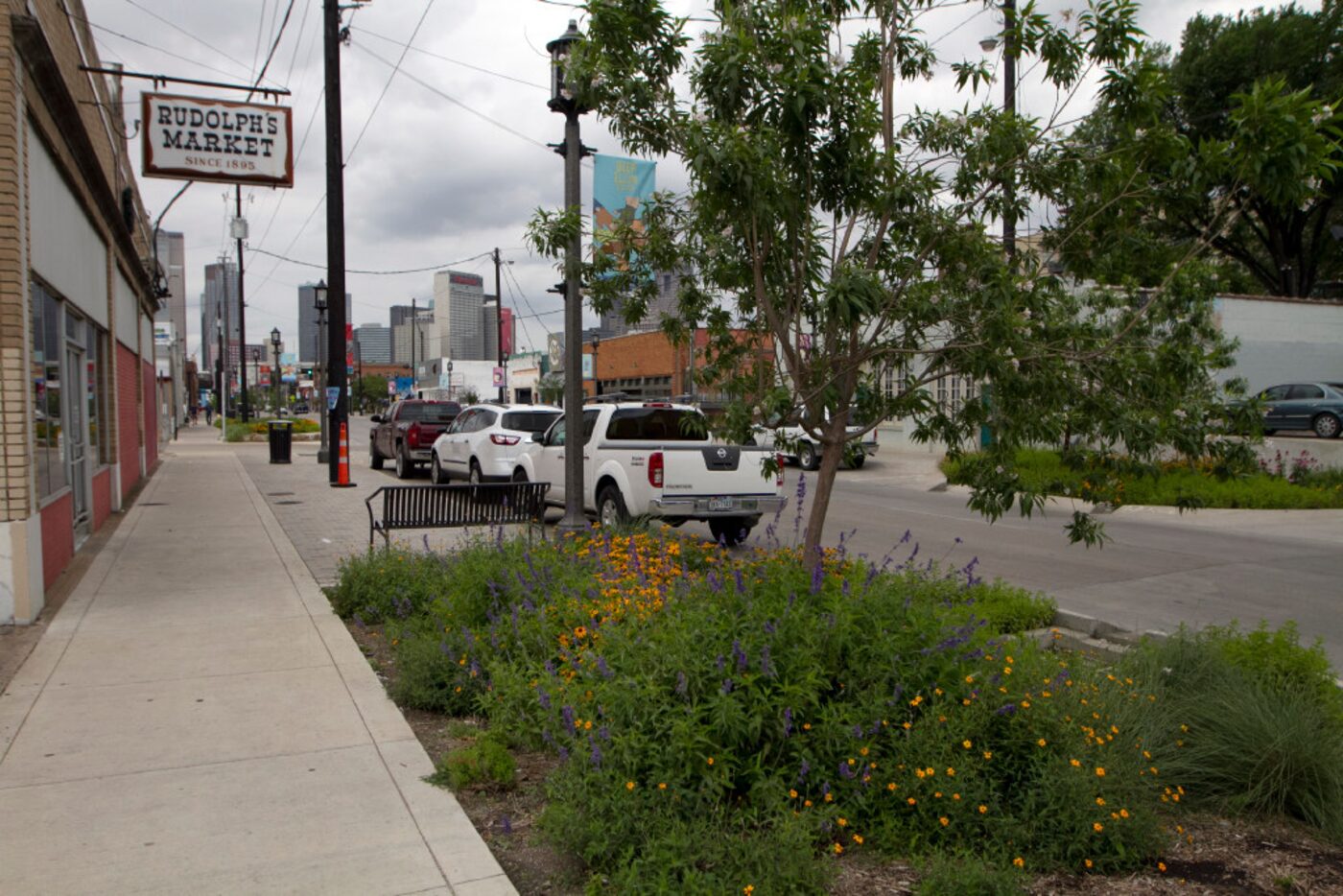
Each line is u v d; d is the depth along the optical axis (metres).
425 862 3.75
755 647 4.20
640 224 6.64
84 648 6.84
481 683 5.52
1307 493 17.17
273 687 5.98
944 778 3.86
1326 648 7.54
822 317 5.56
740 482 11.76
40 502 8.58
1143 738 4.43
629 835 3.58
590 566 7.25
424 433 21.19
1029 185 5.57
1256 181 4.65
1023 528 14.59
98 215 12.64
